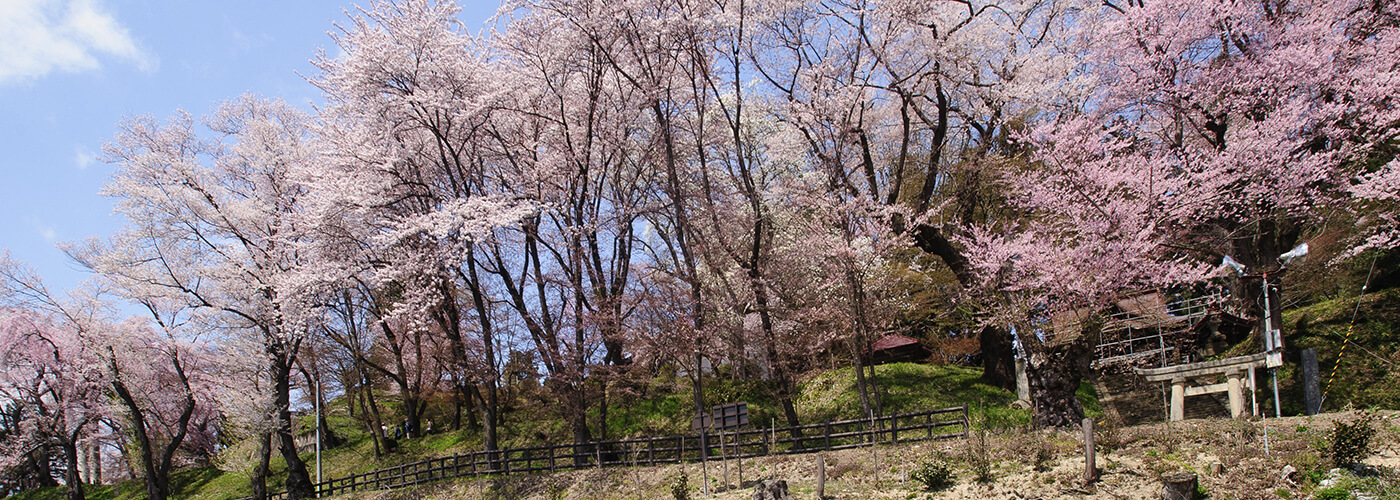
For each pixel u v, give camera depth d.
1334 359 19.38
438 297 24.53
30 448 35.50
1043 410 17.27
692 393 28.59
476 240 23.08
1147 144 21.41
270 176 29.92
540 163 25.14
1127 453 13.38
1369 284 21.05
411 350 34.97
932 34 22.31
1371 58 17.94
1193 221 18.97
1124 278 17.72
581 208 25.30
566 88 25.72
